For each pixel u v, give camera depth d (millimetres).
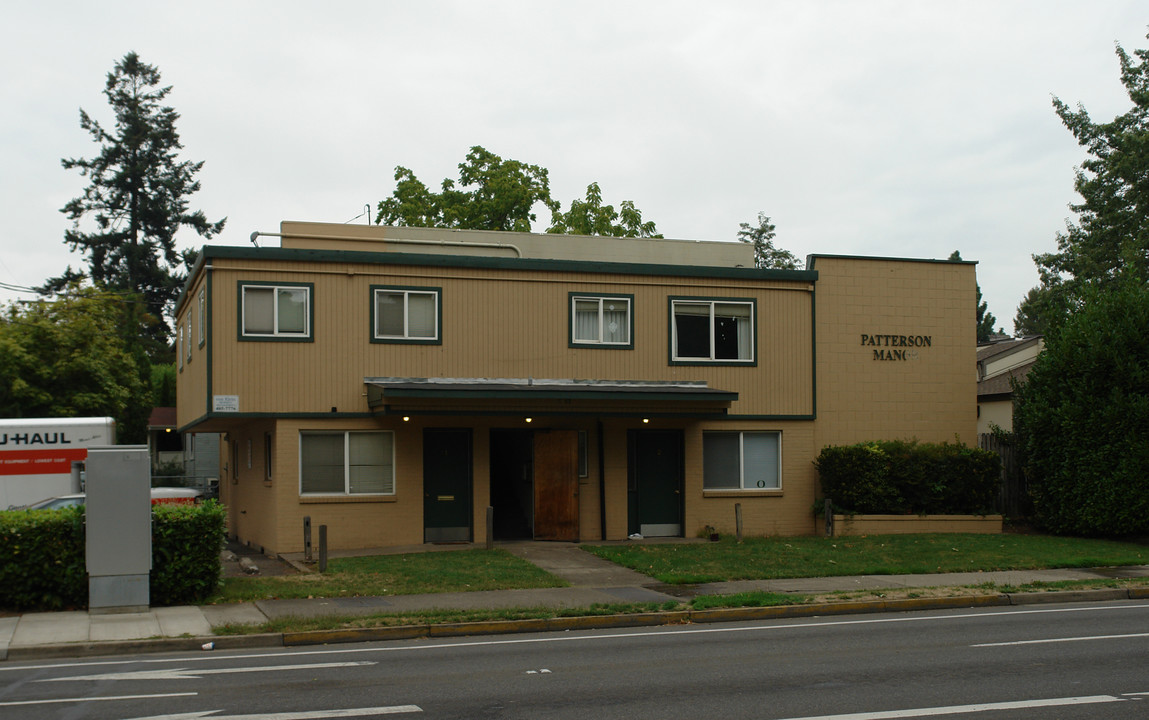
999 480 24781
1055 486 23766
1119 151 36594
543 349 23188
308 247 23656
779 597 15148
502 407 21453
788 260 68000
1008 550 20641
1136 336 22859
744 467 24828
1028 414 24688
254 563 19812
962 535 23344
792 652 11258
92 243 63688
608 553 20062
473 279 22812
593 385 22938
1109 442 22594
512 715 8211
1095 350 23109
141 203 64875
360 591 15672
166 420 46031
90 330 35812
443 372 22484
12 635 12180
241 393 21031
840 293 25688
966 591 15844
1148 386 22516
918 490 24438
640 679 9719
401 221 43969
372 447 22047
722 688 9258
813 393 25219
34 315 34906
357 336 21922
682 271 24297
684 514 24094
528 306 23156
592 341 23625
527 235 25453
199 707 8531
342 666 10547
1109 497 22297
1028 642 11766
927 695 8898
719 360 24547
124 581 13703
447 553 20219
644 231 45656
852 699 8758
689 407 22844
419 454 22234
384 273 22188
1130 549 21078
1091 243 37312
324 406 21594
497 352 22875
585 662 10711
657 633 12961
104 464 13734
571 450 23031
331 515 21500
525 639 12547
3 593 13805
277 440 21203
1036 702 8594
